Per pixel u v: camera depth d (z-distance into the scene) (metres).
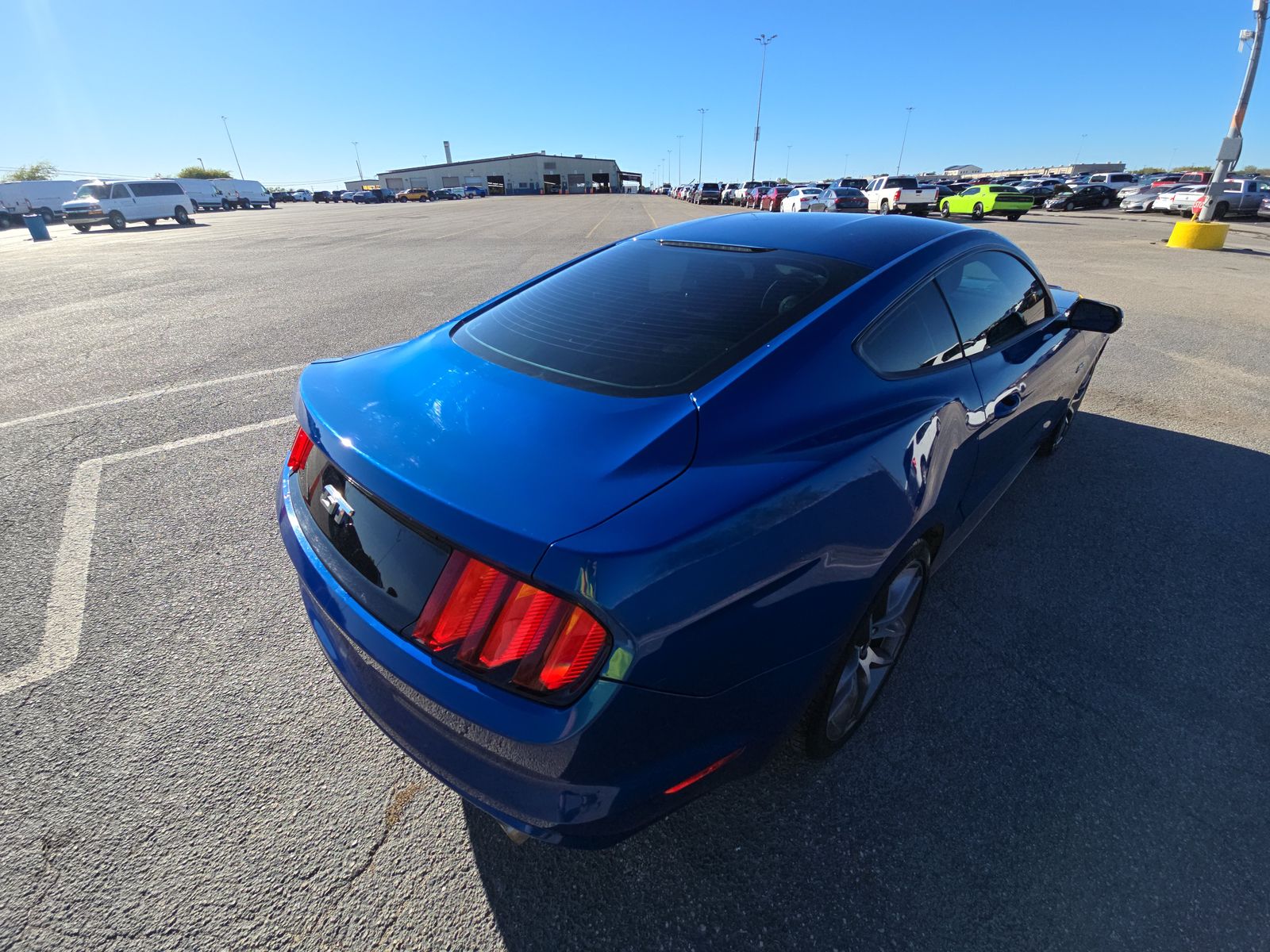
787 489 1.44
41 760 1.95
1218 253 13.97
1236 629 2.46
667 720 1.30
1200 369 5.51
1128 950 1.47
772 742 1.55
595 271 2.29
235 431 4.27
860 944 1.50
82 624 2.51
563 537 1.20
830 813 1.79
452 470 1.37
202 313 7.96
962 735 2.03
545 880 1.65
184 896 1.60
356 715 2.12
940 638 2.42
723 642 1.33
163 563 2.88
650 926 1.54
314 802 1.83
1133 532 3.09
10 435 4.22
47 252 17.84
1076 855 1.68
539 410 1.54
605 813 1.31
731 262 2.09
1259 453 3.90
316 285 10.17
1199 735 2.02
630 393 1.58
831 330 1.75
